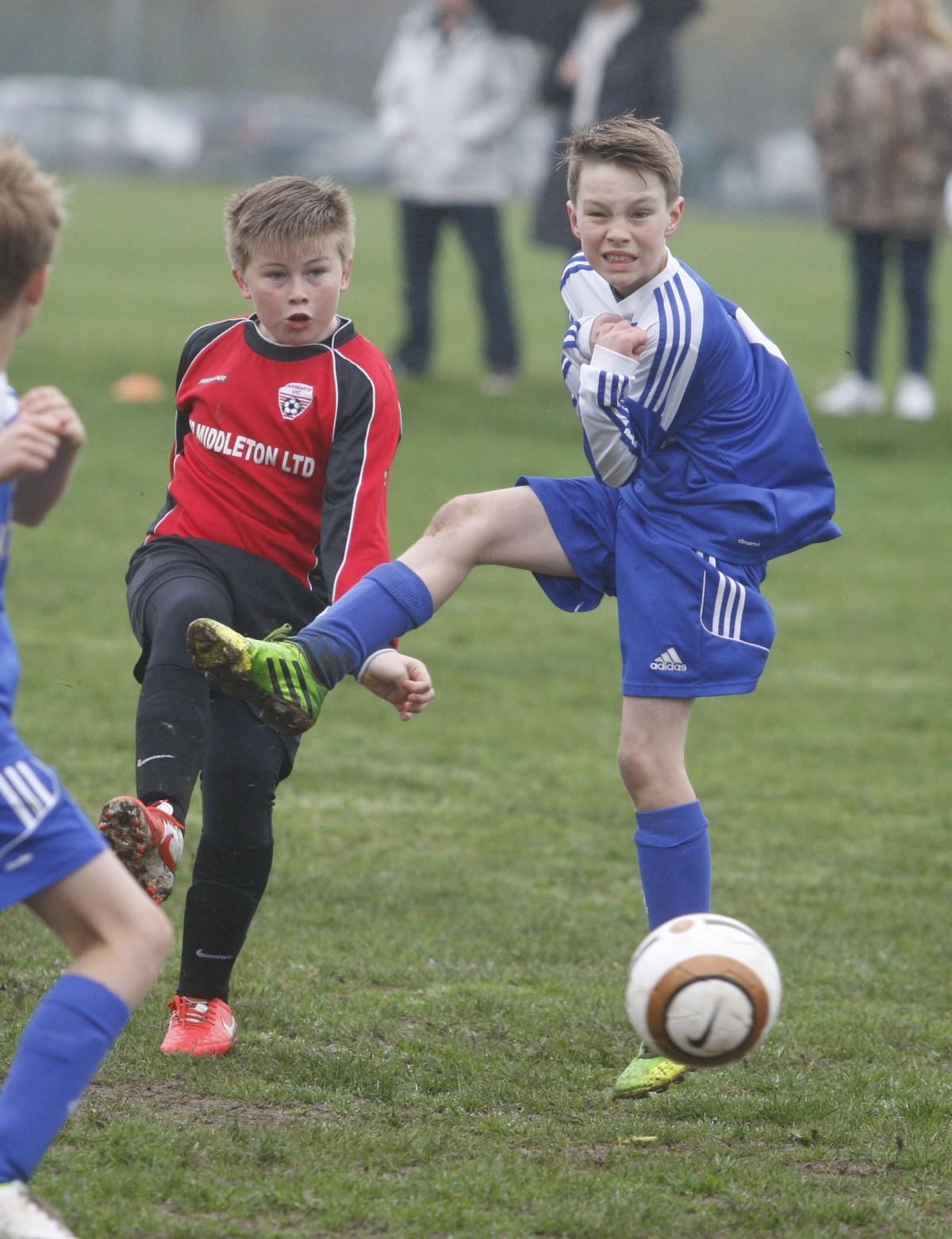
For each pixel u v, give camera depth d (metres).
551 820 23.59
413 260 53.66
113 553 36.56
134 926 10.56
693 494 14.88
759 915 20.12
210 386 15.58
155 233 98.88
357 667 14.38
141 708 14.33
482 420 49.72
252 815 14.90
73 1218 11.51
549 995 17.23
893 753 27.41
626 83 48.94
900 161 49.50
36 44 163.88
